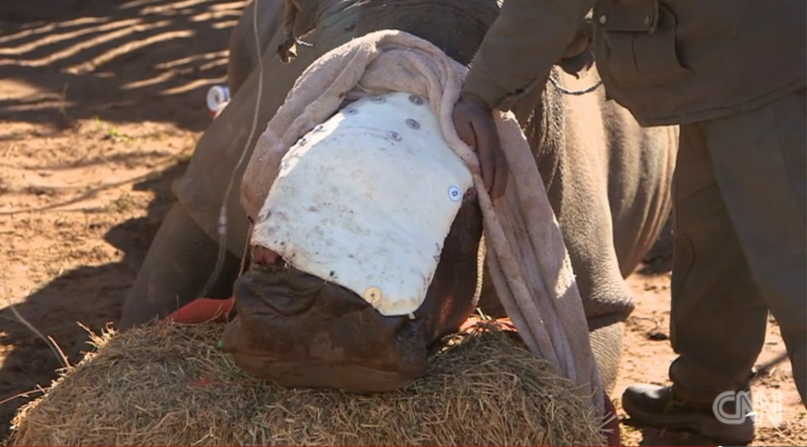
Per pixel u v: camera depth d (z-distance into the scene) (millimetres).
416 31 4125
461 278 3871
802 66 3932
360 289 3344
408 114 3795
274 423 3521
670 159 6352
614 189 5766
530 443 3684
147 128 9320
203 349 3945
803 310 4012
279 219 3438
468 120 3820
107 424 3607
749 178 4055
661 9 4031
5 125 9078
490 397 3660
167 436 3551
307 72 3963
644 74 4121
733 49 3943
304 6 4590
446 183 3656
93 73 10789
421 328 3520
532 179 3994
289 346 3410
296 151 3594
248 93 5355
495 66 3834
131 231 7262
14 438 4312
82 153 8602
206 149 5344
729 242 4914
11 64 10781
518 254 4008
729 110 4008
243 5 13562
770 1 3904
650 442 5402
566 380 3842
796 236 4004
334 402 3578
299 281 3385
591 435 3781
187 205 5262
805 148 3949
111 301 6309
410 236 3492
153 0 13477
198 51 11656
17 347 5715
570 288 4070
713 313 5098
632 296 5453
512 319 3973
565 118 5051
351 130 3641
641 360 6258
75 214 7457
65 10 12852
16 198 7652
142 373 3795
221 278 5344
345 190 3498
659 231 6492
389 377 3441
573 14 3854
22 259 6758
